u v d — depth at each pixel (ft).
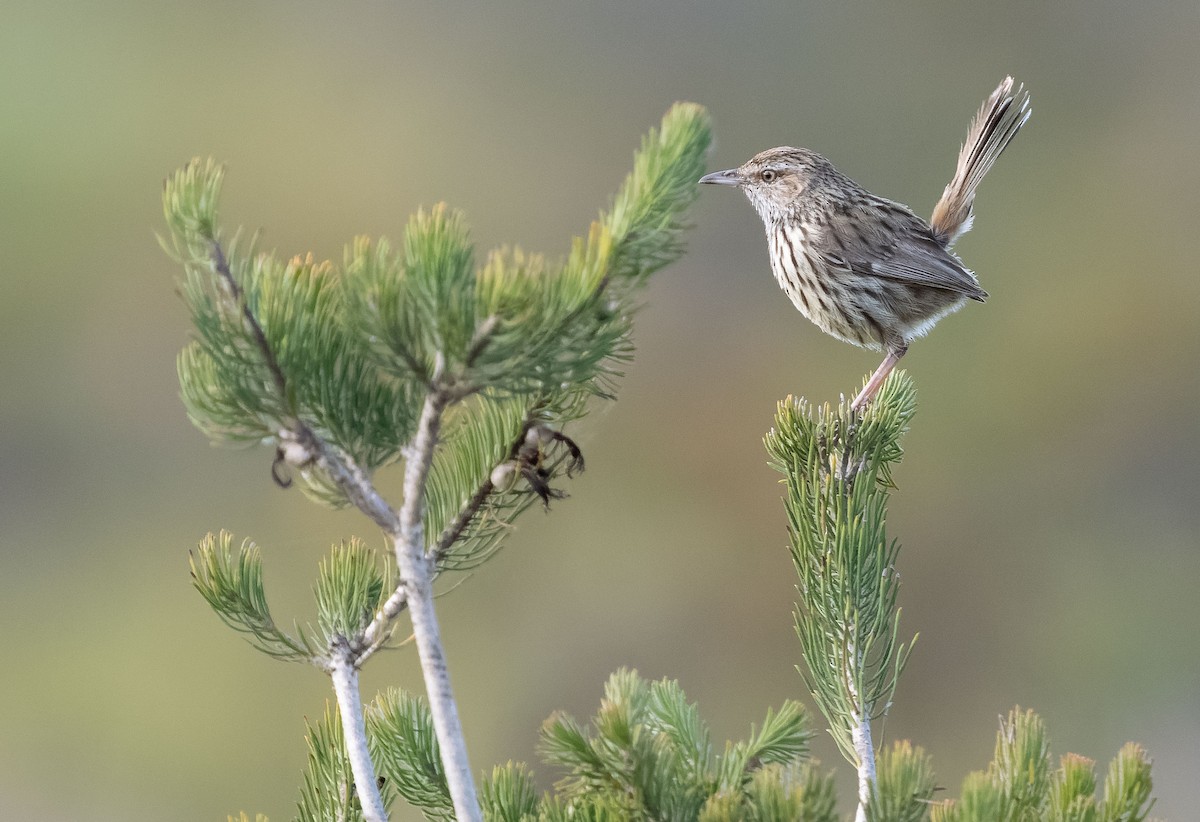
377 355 10.57
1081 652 54.85
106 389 62.95
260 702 50.34
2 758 49.62
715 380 62.08
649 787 11.59
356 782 12.35
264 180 74.79
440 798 13.71
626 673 12.93
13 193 68.33
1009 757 12.24
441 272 10.16
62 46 75.41
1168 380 66.08
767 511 57.47
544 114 78.48
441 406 10.64
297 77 77.97
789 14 79.66
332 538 55.11
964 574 59.16
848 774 39.19
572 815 11.97
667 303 63.72
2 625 54.60
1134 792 11.60
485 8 79.20
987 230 76.48
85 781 48.85
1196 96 81.25
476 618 53.78
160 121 74.84
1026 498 61.98
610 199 10.82
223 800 48.60
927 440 63.36
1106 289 70.38
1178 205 76.48
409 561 10.91
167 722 49.67
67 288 65.92
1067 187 78.28
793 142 79.10
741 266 64.69
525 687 53.06
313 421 11.23
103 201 70.69
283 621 51.75
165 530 58.08
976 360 66.59
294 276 11.31
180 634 53.31
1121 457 63.72
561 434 12.22
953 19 80.94
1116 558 59.57
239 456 57.77
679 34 79.51
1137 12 82.02
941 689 54.29
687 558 56.34
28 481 60.59
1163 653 54.49
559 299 10.46
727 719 53.06
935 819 11.02
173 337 64.49
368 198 75.00
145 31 77.15
